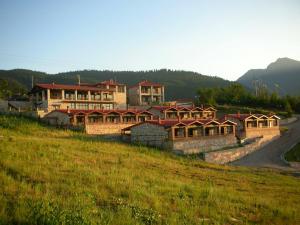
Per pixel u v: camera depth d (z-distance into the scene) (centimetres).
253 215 2116
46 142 4325
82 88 8825
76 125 6556
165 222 1656
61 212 1377
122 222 1494
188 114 9125
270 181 3859
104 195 2075
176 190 2564
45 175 2419
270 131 8319
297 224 2044
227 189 2988
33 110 7594
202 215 1970
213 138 6456
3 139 4094
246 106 13375
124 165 3641
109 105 9569
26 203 1563
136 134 6309
